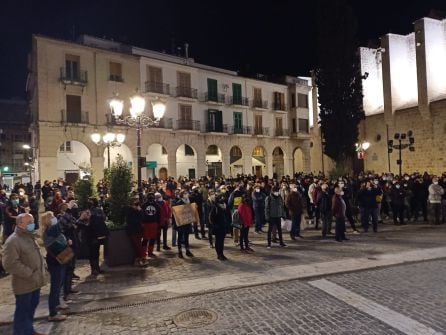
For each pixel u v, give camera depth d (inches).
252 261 382.6
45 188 772.6
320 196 528.4
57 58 1087.0
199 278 325.1
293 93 1727.4
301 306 247.4
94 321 239.8
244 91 1565.0
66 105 1100.5
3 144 2218.3
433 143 1257.4
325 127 1106.7
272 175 1656.0
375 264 348.8
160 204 465.4
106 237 362.6
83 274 355.3
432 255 377.7
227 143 1504.7
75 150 1244.5
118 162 439.8
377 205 559.8
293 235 506.9
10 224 505.0
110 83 1176.2
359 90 1089.4
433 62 1282.0
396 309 234.7
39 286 213.0
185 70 1360.7
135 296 283.9
